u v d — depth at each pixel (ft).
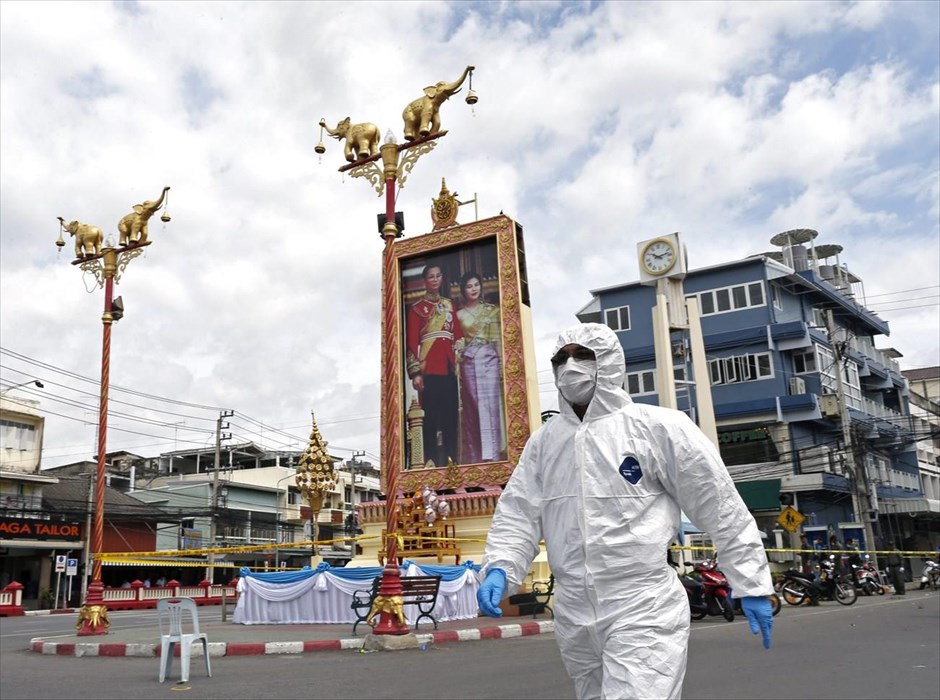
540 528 10.82
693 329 93.45
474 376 63.36
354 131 40.52
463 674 27.48
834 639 36.65
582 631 9.82
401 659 32.04
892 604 62.23
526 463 11.03
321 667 30.04
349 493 188.75
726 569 9.82
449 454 63.16
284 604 48.60
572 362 10.39
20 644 45.21
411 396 65.72
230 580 145.59
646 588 9.61
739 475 111.55
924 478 151.33
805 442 111.04
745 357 115.24
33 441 118.32
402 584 38.40
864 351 136.67
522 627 42.75
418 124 39.24
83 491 125.18
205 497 144.46
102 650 36.91
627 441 10.14
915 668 27.30
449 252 66.80
